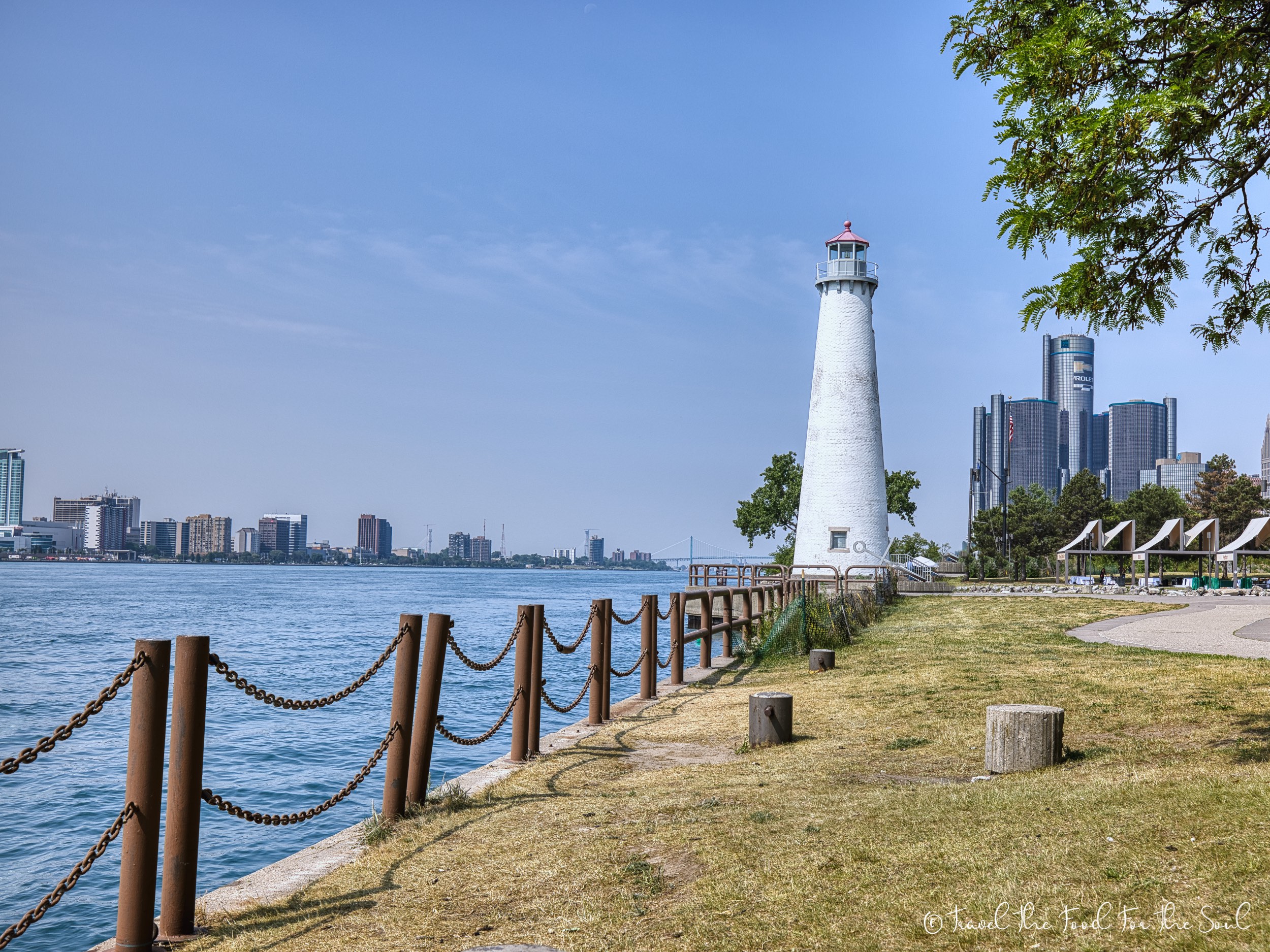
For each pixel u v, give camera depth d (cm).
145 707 612
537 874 714
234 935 633
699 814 836
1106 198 811
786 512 6419
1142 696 1270
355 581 17775
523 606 1159
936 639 2194
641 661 1655
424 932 620
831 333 4744
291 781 1662
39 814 1498
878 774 979
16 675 3209
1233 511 8000
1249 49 777
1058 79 787
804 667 1917
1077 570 6750
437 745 1883
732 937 564
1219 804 682
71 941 1030
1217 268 912
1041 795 777
